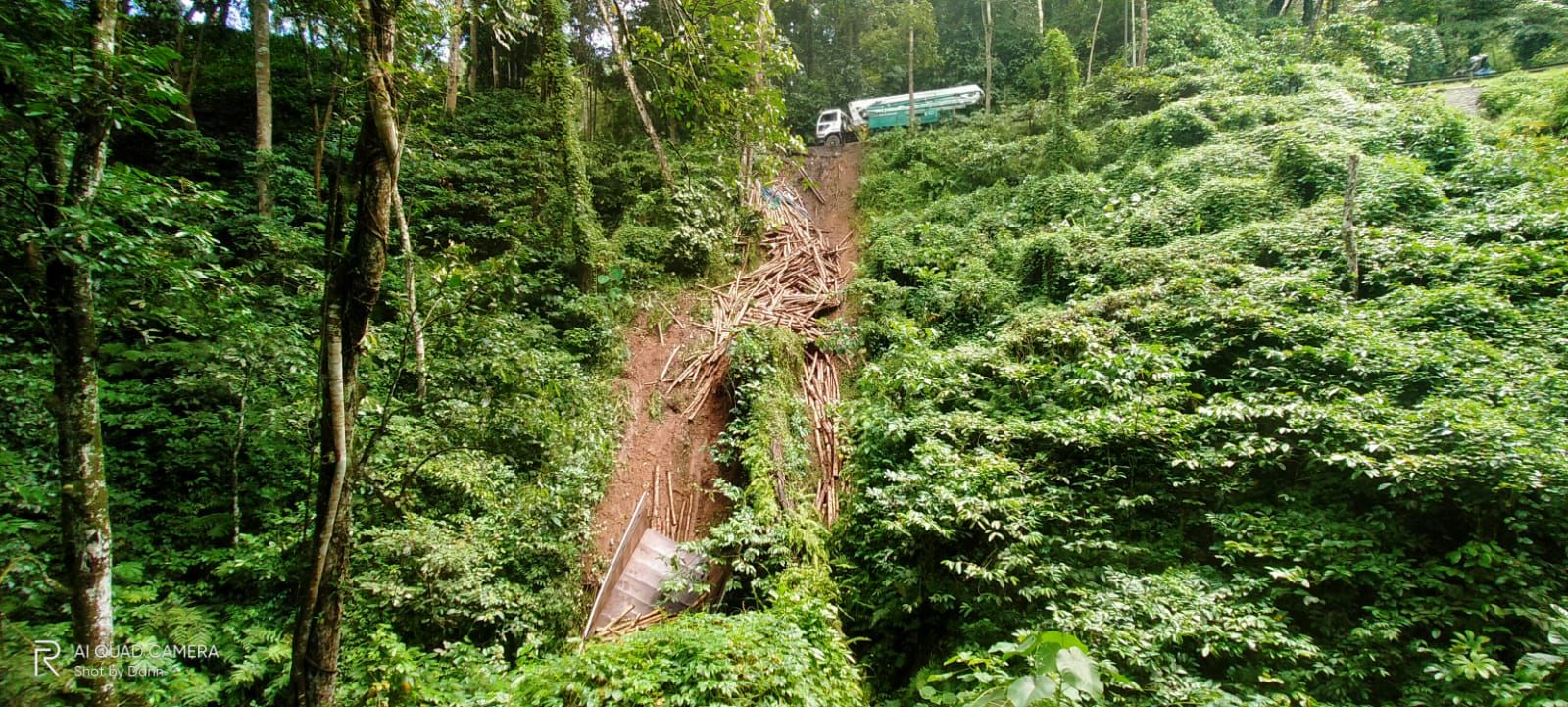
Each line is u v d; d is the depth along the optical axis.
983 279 10.70
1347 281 7.99
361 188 3.07
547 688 4.66
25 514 4.96
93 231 3.49
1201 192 10.79
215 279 5.58
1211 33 20.59
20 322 5.24
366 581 5.61
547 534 6.93
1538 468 4.40
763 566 6.71
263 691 4.90
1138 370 6.80
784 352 10.20
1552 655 3.63
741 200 13.71
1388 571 4.52
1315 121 13.04
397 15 3.46
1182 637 4.59
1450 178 10.30
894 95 25.31
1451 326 6.77
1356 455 4.91
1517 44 21.52
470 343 6.93
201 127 12.03
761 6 5.00
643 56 4.93
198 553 5.80
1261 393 6.35
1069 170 13.78
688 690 4.42
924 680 5.27
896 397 8.23
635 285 12.07
